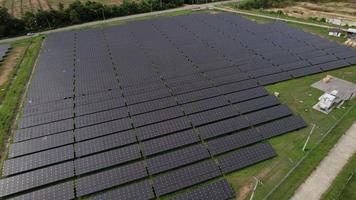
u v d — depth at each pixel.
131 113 53.50
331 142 48.19
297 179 41.56
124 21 109.25
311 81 65.62
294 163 44.25
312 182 41.12
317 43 81.88
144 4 121.25
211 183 40.75
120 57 74.56
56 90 60.66
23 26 100.69
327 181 41.22
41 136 48.16
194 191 38.88
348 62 72.56
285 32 89.94
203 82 63.16
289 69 68.94
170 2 126.69
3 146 47.81
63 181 41.38
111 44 82.38
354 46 82.69
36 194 38.38
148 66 70.00
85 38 86.94
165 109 54.25
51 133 48.72
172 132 49.66
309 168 43.31
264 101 57.09
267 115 53.38
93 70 68.25
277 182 41.16
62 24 106.69
